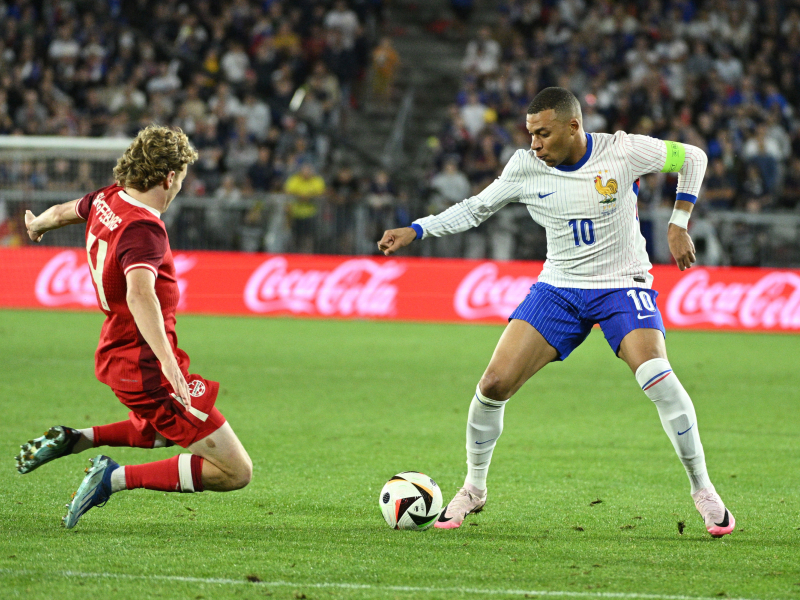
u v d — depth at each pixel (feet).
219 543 49.34
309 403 97.96
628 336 52.47
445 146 214.90
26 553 46.70
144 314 45.16
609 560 47.39
